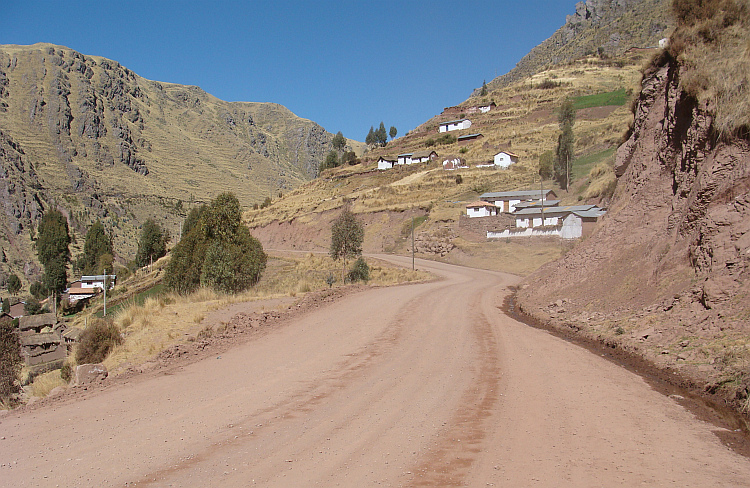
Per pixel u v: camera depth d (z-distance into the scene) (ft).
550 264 84.69
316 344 40.91
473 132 397.80
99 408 24.71
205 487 15.38
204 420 22.39
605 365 33.22
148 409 24.27
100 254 308.40
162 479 16.05
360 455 18.04
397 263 181.68
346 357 36.06
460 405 24.43
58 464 17.58
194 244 97.96
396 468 16.80
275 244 283.59
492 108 446.19
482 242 194.70
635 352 35.73
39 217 492.54
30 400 30.04
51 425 22.27
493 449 18.51
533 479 15.72
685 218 45.11
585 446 18.75
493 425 21.31
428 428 21.06
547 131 335.06
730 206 39.17
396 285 111.34
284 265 190.70
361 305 66.64
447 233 207.41
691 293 37.99
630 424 21.38
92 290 250.16
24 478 16.40
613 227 61.62
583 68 522.47
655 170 58.54
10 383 37.32
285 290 79.87
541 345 40.60
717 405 24.29
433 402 25.00
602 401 24.90
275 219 302.66
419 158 358.23
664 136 58.08
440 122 467.11
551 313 55.21
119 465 17.34
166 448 18.94
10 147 598.34
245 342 41.63
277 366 33.27
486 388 27.63
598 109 350.84
